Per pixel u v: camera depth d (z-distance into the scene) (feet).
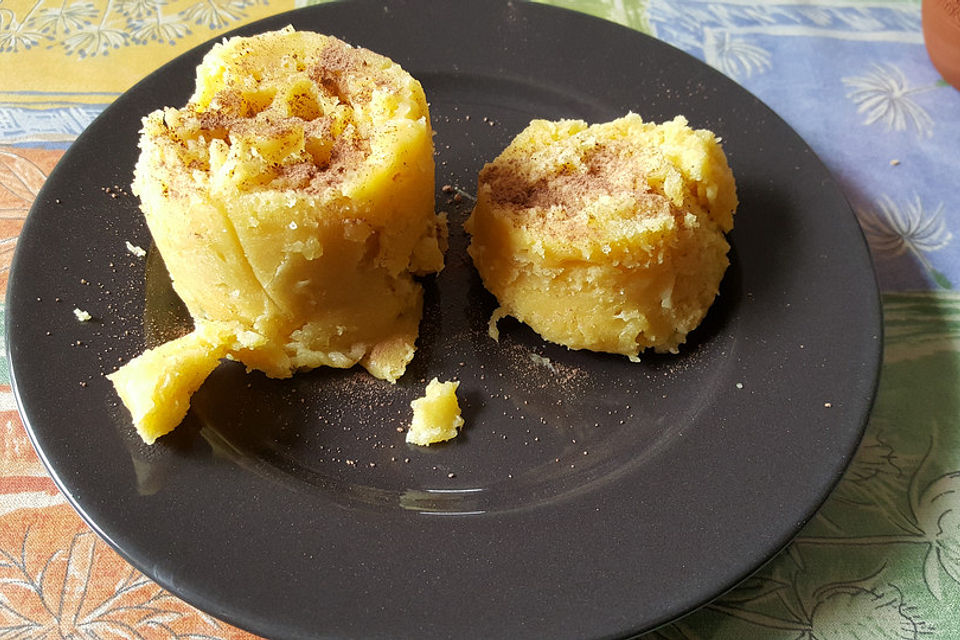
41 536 0.79
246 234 0.79
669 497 0.78
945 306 0.99
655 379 0.89
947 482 0.85
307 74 0.88
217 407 0.85
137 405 0.78
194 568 0.71
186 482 0.77
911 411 0.90
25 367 0.82
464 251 0.99
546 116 1.09
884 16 1.32
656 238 0.84
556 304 0.89
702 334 0.91
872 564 0.80
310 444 0.84
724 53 1.25
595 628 0.69
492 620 0.69
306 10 1.12
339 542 0.74
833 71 1.24
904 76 1.24
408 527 0.76
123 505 0.74
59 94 1.13
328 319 0.87
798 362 0.87
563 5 1.29
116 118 1.01
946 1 1.13
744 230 0.96
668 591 0.71
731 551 0.74
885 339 0.96
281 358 0.87
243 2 1.27
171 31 1.22
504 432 0.86
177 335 0.88
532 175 0.90
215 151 0.80
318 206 0.79
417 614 0.69
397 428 0.86
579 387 0.89
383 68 0.89
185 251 0.82
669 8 1.31
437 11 1.13
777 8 1.32
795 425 0.83
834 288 0.92
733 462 0.80
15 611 0.74
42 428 0.78
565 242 0.84
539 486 0.81
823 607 0.77
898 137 1.16
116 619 0.74
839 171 1.12
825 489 0.78
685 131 0.91
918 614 0.77
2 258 0.97
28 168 1.05
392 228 0.85
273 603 0.69
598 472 0.82
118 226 0.94
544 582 0.72
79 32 1.21
